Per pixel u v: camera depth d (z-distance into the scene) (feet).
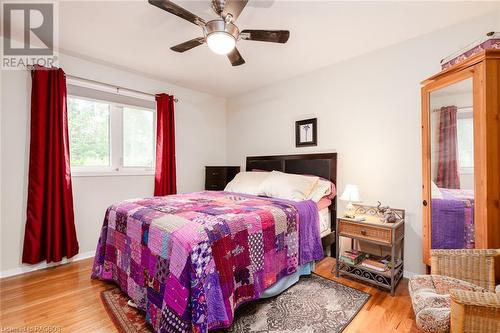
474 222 5.24
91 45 8.32
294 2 6.00
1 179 7.81
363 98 8.95
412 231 7.80
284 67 10.14
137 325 5.37
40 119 8.13
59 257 8.45
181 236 4.81
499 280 4.79
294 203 7.63
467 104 5.44
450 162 5.88
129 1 6.02
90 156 9.87
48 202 8.27
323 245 8.64
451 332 3.48
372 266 7.25
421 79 7.63
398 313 5.84
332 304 6.17
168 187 11.50
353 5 6.13
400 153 8.09
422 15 6.57
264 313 5.78
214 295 4.65
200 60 9.50
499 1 5.98
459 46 6.94
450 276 4.91
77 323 5.46
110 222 7.20
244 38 6.11
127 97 10.69
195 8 6.31
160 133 11.30
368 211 8.36
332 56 9.13
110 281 7.41
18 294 6.66
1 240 7.79
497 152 4.92
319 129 10.28
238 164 14.11
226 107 14.93
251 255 5.66
